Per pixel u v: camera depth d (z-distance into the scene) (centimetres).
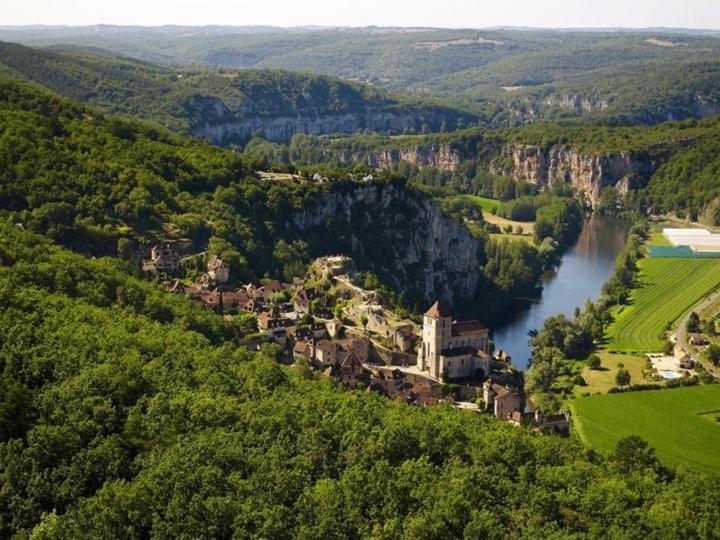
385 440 17975
